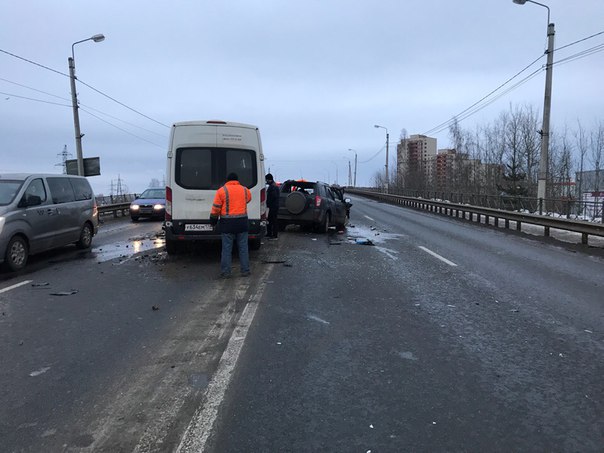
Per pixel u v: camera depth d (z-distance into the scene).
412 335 5.11
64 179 11.04
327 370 4.15
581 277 8.40
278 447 2.97
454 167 48.38
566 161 36.34
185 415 3.35
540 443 3.04
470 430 3.19
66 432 3.12
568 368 4.25
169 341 4.84
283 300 6.52
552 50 19.22
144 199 21.98
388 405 3.53
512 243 13.50
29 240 9.09
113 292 6.98
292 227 17.81
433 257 10.59
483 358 4.46
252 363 4.28
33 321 5.54
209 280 7.84
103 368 4.16
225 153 9.84
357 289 7.27
